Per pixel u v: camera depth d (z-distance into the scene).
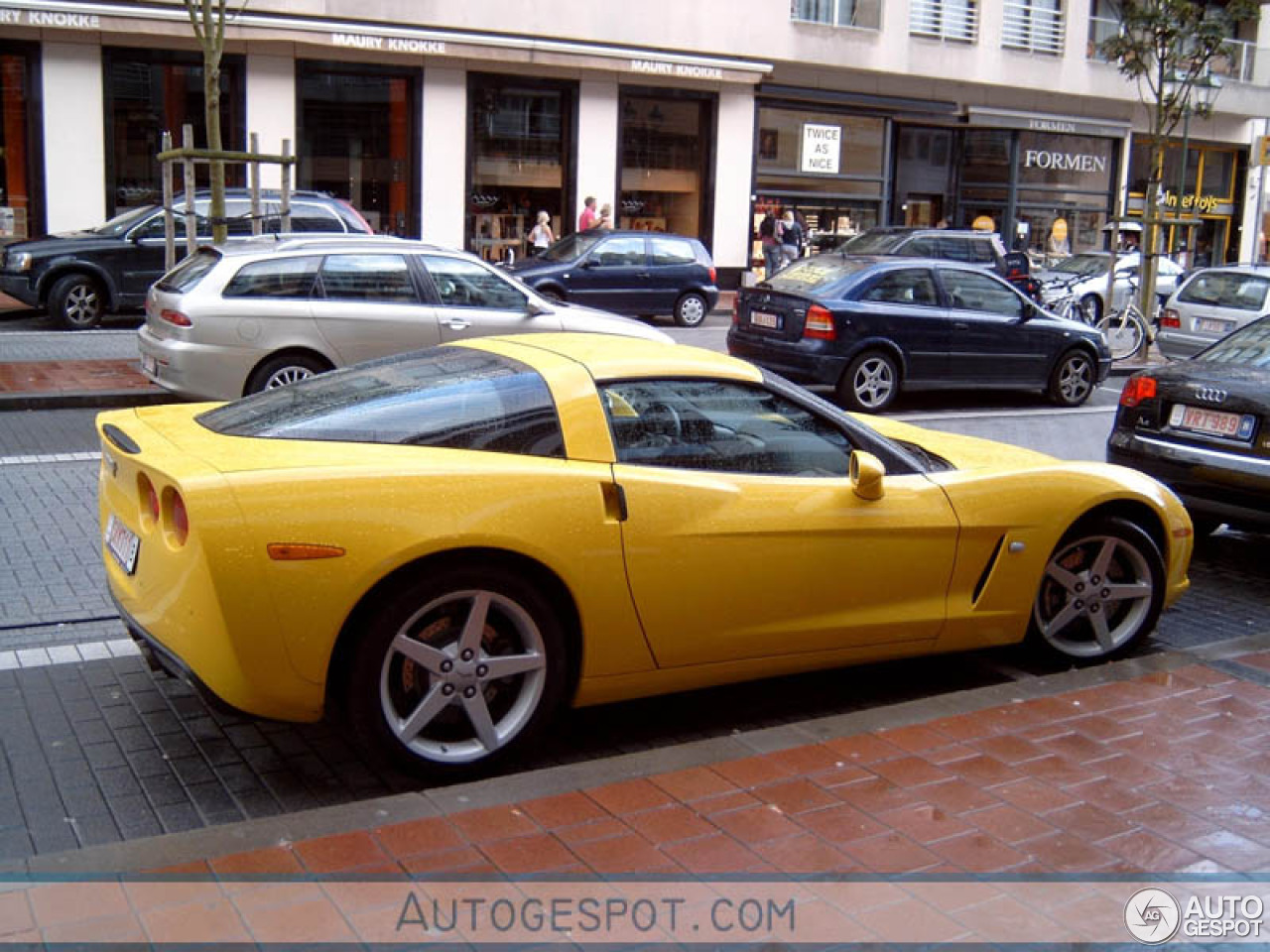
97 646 5.57
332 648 3.97
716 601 4.57
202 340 10.34
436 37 23.69
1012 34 32.34
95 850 3.43
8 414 11.06
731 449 4.73
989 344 13.91
